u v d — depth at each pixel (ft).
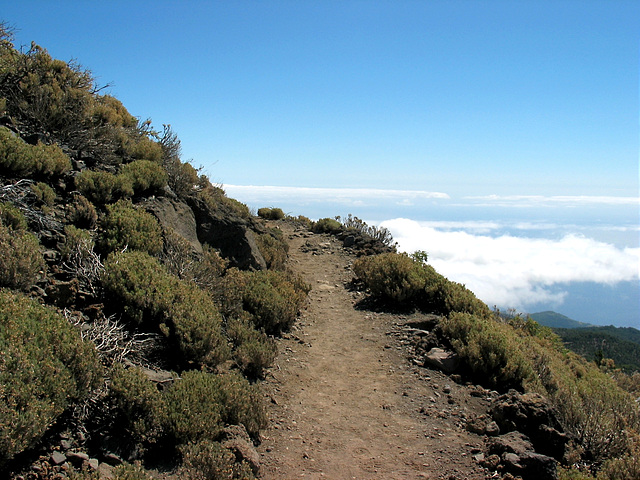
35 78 35.83
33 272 20.13
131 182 33.83
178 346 21.86
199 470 14.29
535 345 35.27
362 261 49.08
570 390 24.88
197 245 37.09
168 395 17.08
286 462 17.37
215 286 30.27
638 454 17.28
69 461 13.84
